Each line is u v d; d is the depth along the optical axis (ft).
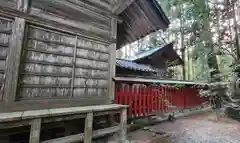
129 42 22.17
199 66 34.86
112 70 13.37
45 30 10.03
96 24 12.85
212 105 25.29
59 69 10.39
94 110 9.32
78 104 10.90
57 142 7.78
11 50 8.46
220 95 23.81
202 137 12.32
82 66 11.62
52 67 10.11
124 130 11.12
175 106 20.01
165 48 33.40
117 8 13.58
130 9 15.05
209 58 31.35
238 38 26.02
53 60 10.19
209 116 21.33
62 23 10.76
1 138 8.77
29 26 9.41
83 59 11.75
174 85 20.53
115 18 14.26
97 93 12.25
